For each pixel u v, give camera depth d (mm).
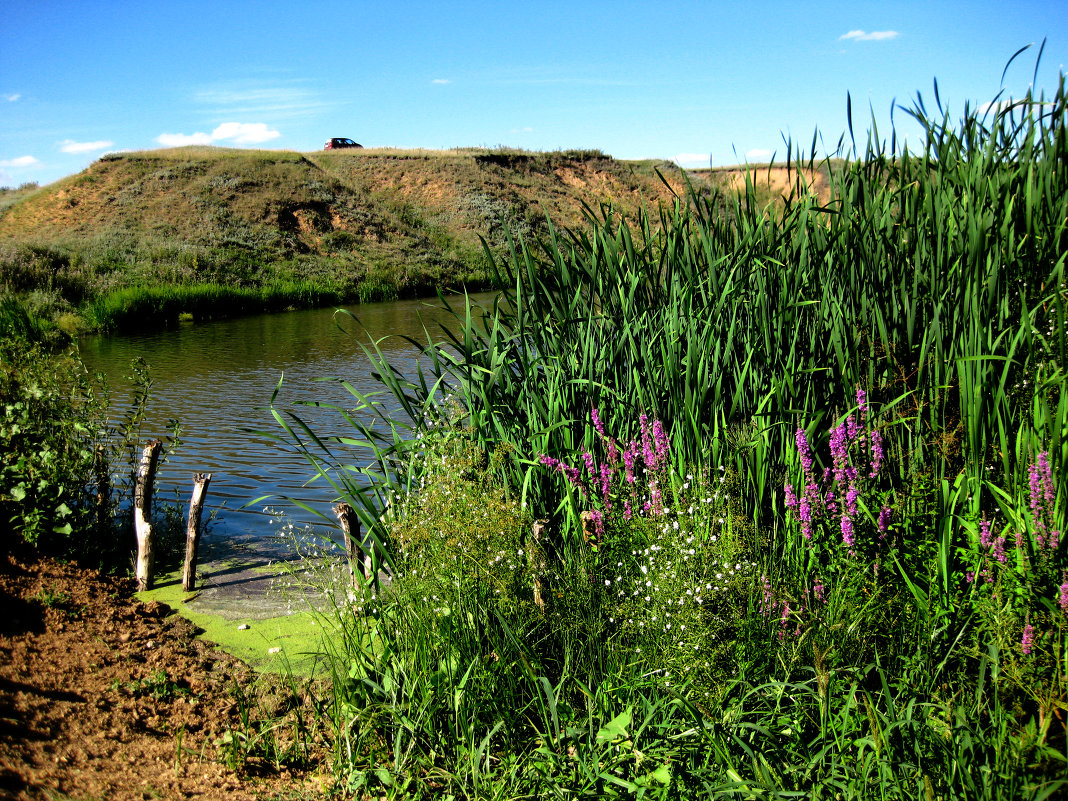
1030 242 4574
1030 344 4129
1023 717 3383
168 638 5277
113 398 15148
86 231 43656
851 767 3305
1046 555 3439
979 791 3008
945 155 4887
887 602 3934
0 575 5668
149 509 6512
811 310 5027
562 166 72250
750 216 5250
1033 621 3379
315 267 43094
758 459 4637
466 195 60625
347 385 5414
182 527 7605
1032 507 3557
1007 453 3971
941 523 4016
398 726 3992
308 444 11375
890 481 4496
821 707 3510
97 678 4410
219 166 54406
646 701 3637
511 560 4430
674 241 5289
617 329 5367
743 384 4969
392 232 52750
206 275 38125
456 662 4113
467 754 3742
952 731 3227
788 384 4672
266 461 10523
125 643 5035
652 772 3428
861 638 3932
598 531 4793
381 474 5766
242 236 44812
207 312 33250
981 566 3820
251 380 17031
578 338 5426
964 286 4461
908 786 3156
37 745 3473
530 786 3559
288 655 5117
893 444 4719
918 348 4773
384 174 63938
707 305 5016
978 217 4473
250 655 5129
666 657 3893
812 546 4312
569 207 63688
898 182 5219
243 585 6410
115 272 35719
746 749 3375
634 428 5238
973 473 4066
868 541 4086
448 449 5082
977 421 4008
